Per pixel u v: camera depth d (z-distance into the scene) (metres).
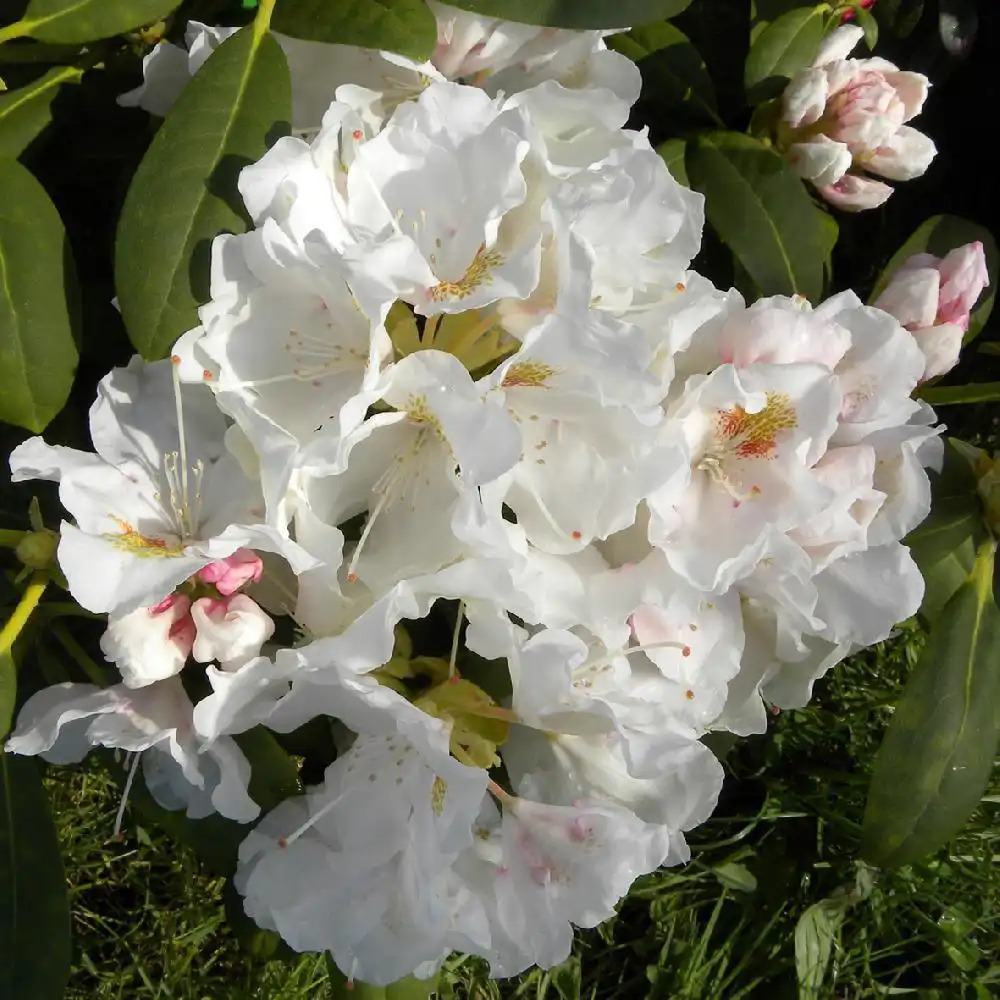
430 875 0.47
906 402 0.52
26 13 0.51
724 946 0.82
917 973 0.86
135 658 0.47
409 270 0.45
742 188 0.65
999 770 0.83
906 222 0.95
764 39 0.68
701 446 0.51
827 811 0.84
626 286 0.49
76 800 0.77
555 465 0.48
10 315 0.49
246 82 0.50
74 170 0.60
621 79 0.56
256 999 0.76
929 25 0.86
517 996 0.80
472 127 0.47
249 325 0.47
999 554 0.65
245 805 0.48
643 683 0.51
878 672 0.88
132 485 0.48
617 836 0.50
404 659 0.50
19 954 0.51
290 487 0.46
